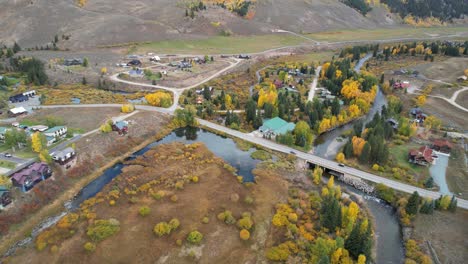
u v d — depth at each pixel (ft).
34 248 202.69
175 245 204.95
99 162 293.64
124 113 384.47
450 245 213.87
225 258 198.90
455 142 349.20
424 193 262.06
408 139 349.41
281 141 336.29
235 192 259.80
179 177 274.77
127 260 194.18
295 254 202.39
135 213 231.71
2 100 398.62
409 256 205.36
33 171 247.91
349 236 201.46
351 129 383.86
